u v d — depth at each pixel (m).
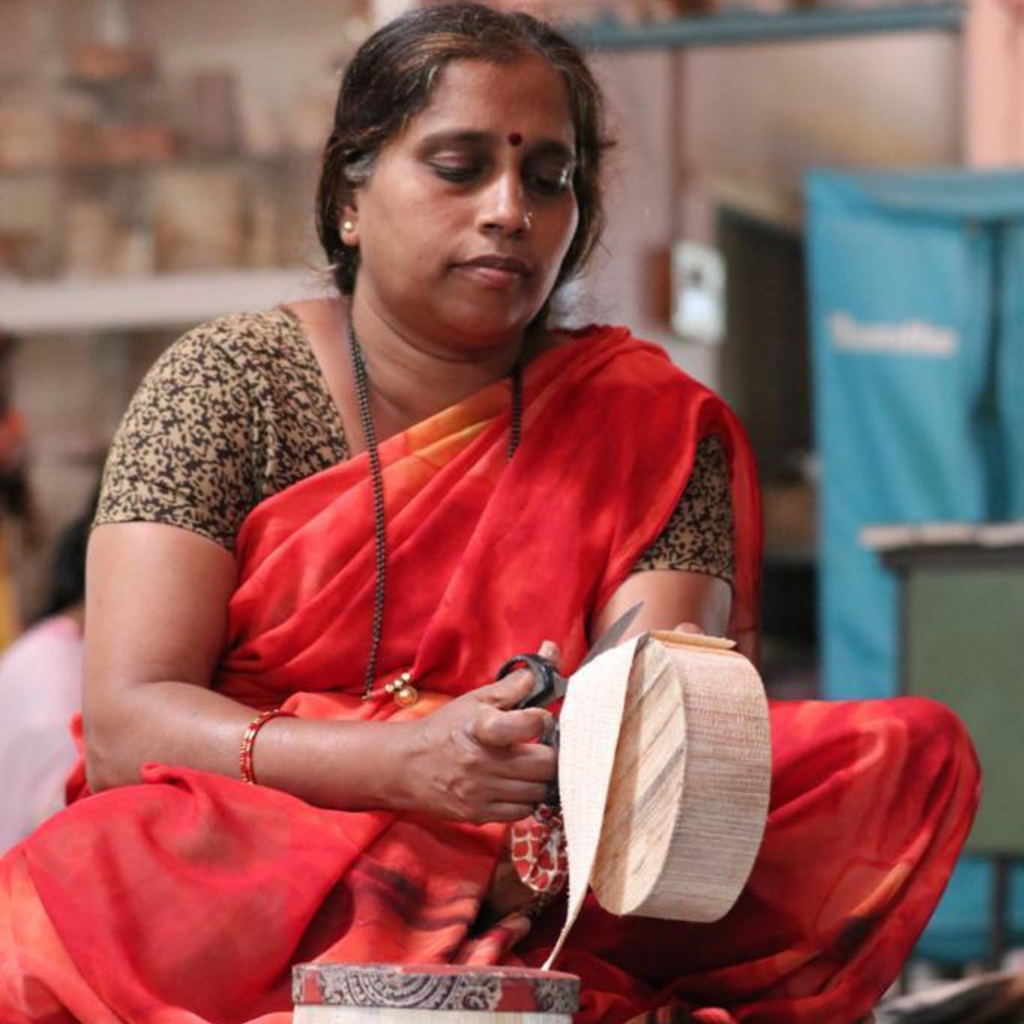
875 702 3.10
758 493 3.47
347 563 3.21
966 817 3.03
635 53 10.26
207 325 3.40
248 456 3.29
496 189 3.21
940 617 5.98
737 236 12.27
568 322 3.80
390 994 2.47
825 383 7.37
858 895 2.99
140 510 3.20
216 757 3.00
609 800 2.65
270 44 10.14
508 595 3.19
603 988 3.00
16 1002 2.84
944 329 7.31
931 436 7.31
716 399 3.39
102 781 3.13
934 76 12.24
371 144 3.30
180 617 3.15
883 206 7.35
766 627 12.62
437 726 2.83
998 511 7.27
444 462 3.27
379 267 3.29
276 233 10.20
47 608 5.91
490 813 2.79
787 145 12.84
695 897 2.62
